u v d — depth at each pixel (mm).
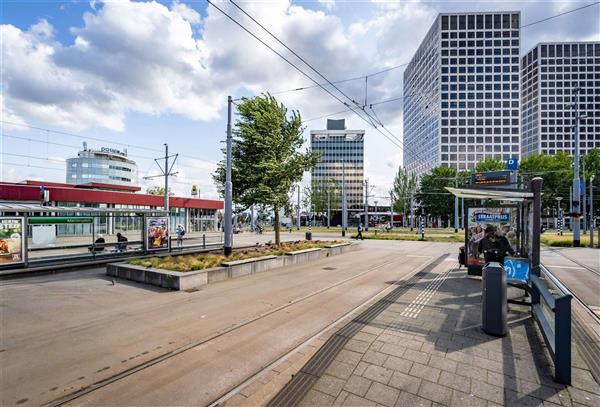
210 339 5051
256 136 14398
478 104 92812
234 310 6605
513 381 3729
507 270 7508
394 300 7348
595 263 14109
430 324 5652
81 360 4316
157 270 9234
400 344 4766
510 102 91812
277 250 14102
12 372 3988
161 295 7902
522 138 130125
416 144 115250
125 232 20172
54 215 13469
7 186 25500
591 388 3596
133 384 3705
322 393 3494
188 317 6148
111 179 77188
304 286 8891
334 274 10805
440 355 4391
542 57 120000
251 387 3635
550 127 118500
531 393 3488
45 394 3498
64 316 6230
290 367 4098
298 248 15281
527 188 6863
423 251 18719
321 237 33375
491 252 9242
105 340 5016
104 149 77875
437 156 95000
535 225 6535
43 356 4438
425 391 3516
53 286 8969
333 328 5465
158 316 6211
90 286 8945
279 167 14711
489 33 92875
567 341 3676
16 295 7953
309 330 5422
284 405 3287
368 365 4113
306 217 85750
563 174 50562
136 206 33750
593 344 4914
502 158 91188
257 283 9305
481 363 4164
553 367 4074
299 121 16359
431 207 66562
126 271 9938
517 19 91938
